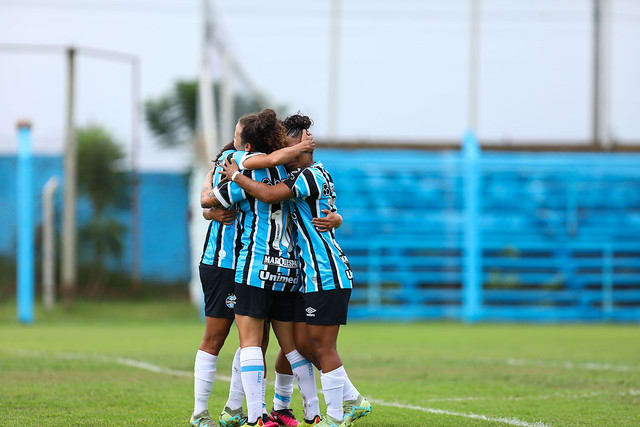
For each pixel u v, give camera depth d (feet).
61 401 76.02
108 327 180.65
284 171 63.05
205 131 206.39
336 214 62.13
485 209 227.40
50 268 218.38
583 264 221.66
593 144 245.86
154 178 279.90
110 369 100.37
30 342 139.23
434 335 162.20
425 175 228.63
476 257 206.80
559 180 228.02
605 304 219.41
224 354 114.73
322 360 61.11
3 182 262.88
